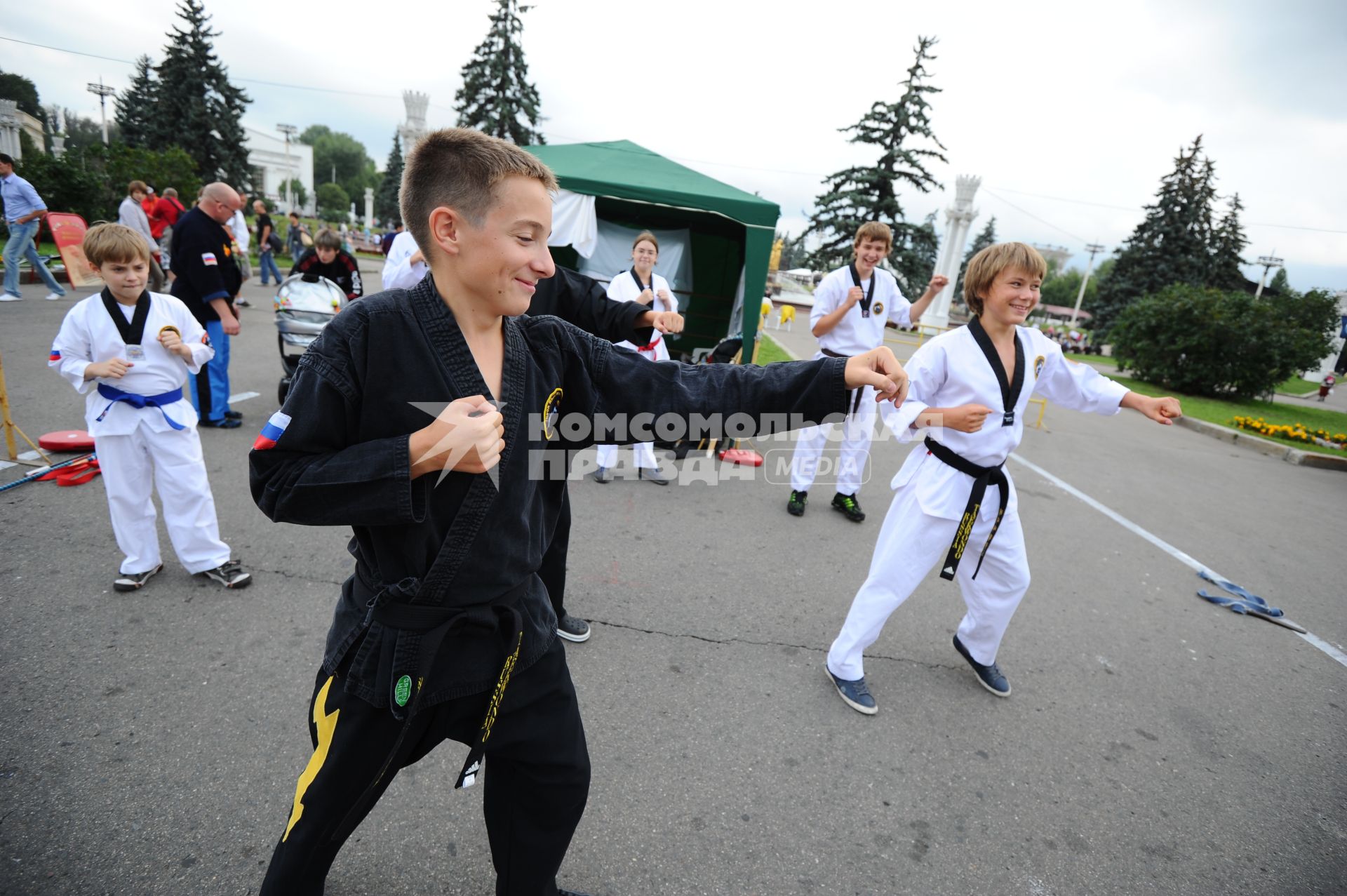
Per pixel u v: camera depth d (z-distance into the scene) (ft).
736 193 21.43
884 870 6.97
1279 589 15.53
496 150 3.70
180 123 111.86
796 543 14.99
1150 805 8.28
